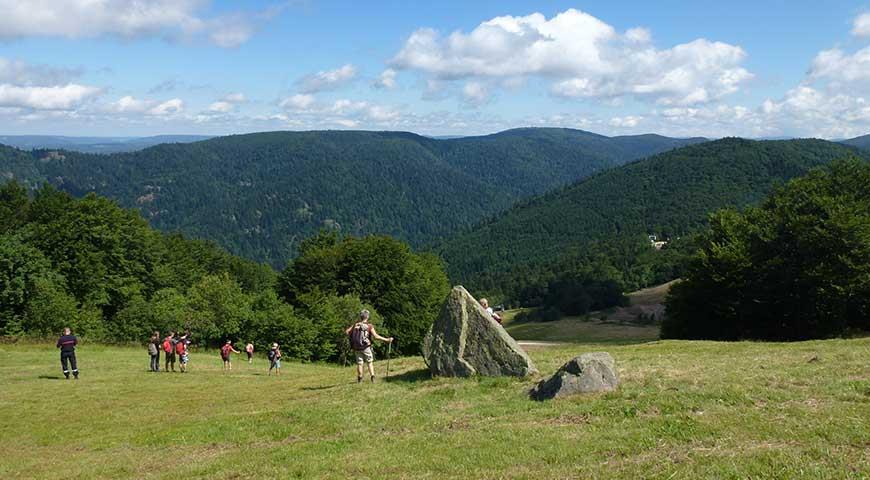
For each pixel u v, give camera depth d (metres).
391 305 66.88
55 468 11.60
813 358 16.50
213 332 54.34
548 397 13.20
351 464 9.57
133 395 20.56
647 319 112.56
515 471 8.70
